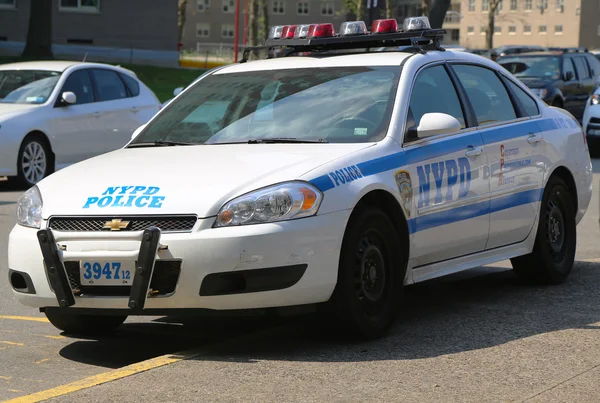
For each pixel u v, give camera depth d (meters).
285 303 5.96
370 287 6.41
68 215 6.07
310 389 5.30
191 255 5.79
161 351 6.57
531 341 6.30
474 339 6.40
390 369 5.68
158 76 44.09
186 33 118.00
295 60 7.76
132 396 5.18
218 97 7.60
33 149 16.02
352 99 7.08
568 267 8.55
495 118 7.88
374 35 7.80
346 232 6.19
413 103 7.08
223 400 5.11
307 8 112.69
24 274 6.23
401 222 6.65
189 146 7.05
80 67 17.05
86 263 5.96
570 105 26.97
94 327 6.93
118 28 50.84
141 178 6.25
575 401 5.02
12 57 43.19
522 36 114.56
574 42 110.25
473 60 8.00
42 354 6.48
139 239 5.84
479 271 9.20
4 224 12.40
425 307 7.54
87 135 16.78
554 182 8.41
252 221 5.85
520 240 8.01
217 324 7.31
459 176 7.20
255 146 6.81
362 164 6.43
